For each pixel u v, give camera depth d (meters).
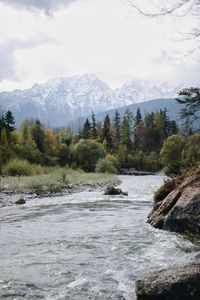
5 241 11.88
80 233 13.08
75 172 47.94
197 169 14.65
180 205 12.80
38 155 60.75
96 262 9.47
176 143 59.09
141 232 13.10
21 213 18.09
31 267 9.10
